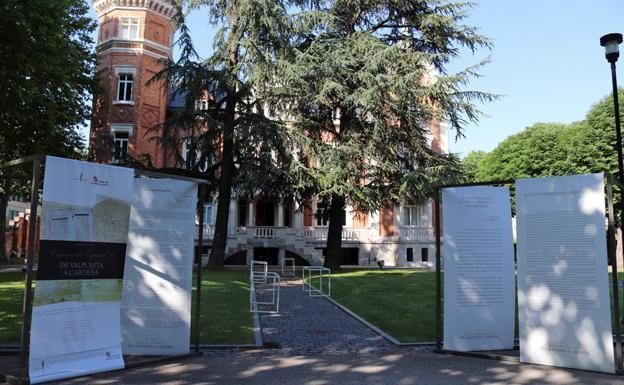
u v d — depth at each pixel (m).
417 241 30.62
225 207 20.66
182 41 19.77
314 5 22.19
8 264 24.91
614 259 5.98
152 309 6.67
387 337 7.98
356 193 19.62
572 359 6.17
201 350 6.99
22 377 5.24
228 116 20.52
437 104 21.08
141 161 20.17
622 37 9.39
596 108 30.81
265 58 18.55
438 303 7.24
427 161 21.56
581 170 30.89
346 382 5.50
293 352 6.96
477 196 7.30
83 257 5.84
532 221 6.62
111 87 28.69
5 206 26.00
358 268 26.64
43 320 5.44
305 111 21.67
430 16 20.64
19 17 14.62
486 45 21.91
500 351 7.09
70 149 23.36
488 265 7.25
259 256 29.64
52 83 19.34
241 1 18.31
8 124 18.39
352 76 20.22
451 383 5.54
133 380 5.50
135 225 6.78
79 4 25.75
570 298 6.25
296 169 18.75
